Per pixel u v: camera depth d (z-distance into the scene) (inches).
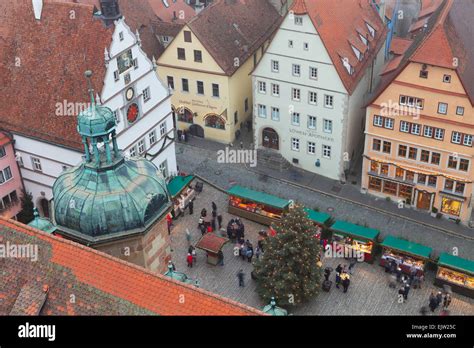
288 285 1902.1
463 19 2249.0
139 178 1063.0
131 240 1054.4
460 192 2262.6
